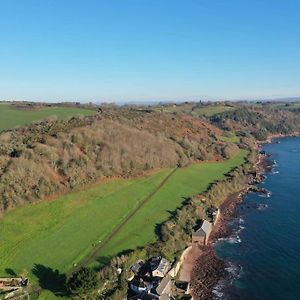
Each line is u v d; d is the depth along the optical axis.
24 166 96.81
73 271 71.94
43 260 74.50
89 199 100.81
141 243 85.06
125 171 119.94
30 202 92.31
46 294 65.56
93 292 66.38
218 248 93.44
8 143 108.06
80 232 85.88
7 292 64.69
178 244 89.06
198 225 99.88
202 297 74.31
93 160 114.38
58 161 105.75
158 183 120.38
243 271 83.25
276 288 77.00
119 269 73.44
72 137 118.50
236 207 120.88
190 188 122.69
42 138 114.19
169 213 101.50
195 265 86.06
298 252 90.56
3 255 74.38
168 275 76.00
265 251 91.69
